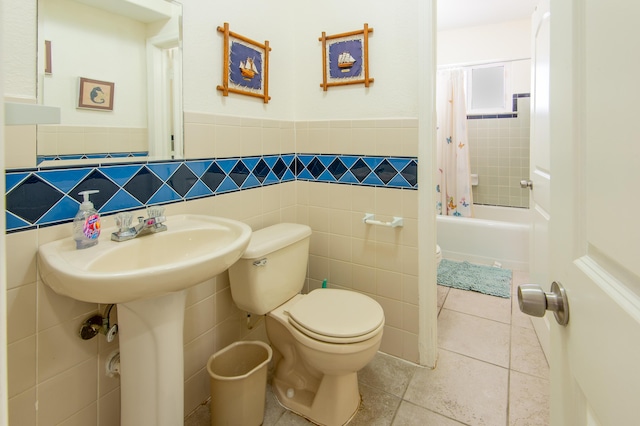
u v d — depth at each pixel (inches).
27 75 37.1
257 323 70.4
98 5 43.5
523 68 136.8
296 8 76.1
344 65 70.7
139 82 48.1
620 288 15.6
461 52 144.4
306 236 66.0
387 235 70.0
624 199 15.0
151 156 49.8
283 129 74.9
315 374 58.7
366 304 57.9
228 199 62.2
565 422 22.6
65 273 31.2
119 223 41.9
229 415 51.8
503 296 97.8
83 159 42.2
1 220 13.5
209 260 35.9
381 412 57.5
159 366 40.5
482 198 149.6
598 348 17.5
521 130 139.6
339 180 74.3
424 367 68.7
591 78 18.3
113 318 45.5
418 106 64.3
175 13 51.7
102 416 45.3
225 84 59.6
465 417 56.1
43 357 39.2
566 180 21.9
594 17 17.8
